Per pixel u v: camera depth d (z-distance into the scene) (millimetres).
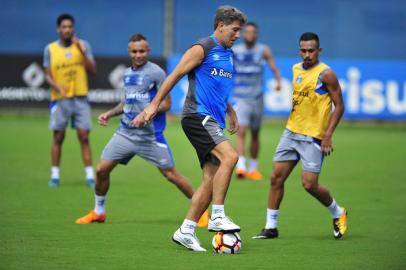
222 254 25172
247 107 44250
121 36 73688
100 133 63125
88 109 40438
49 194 37469
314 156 27359
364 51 73938
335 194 38750
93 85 69625
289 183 42469
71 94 39938
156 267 23219
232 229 25078
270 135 64750
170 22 73875
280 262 24125
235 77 44531
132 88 30156
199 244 25750
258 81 44688
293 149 27641
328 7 73750
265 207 34938
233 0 73812
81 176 43750
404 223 31234
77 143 57500
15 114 72562
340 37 73938
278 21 73688
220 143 25062
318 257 24953
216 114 25375
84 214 32438
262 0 73562
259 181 43438
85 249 25703
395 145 59438
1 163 47469
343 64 69688
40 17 72875
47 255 24766
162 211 33625
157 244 26672
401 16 73750
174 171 30453
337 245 26953
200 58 25016
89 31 73500
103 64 69562
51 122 40094
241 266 23484
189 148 56156
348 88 69562
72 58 40000
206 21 74062
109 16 73500
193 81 25328
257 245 26859
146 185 41281
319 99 27266
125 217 32094
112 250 25609
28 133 61406
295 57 73875
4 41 72625
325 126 27406
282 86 69125
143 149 30125
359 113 69750
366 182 42812
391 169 47781
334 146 58375
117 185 41125
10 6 72500
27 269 22953
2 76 69500
